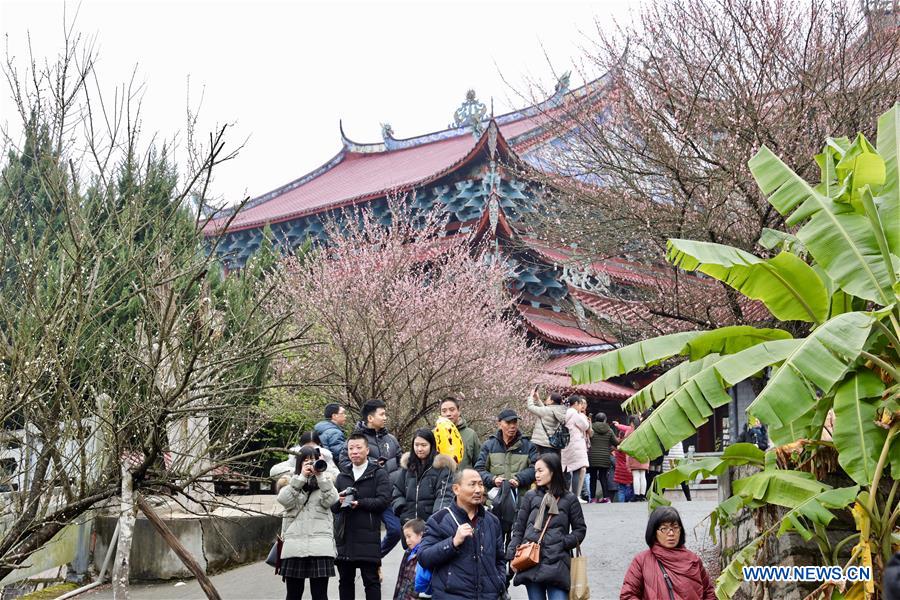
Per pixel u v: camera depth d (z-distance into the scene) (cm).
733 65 1381
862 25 1419
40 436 814
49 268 848
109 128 830
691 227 1330
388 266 2109
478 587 704
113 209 831
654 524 700
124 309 1035
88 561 1291
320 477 905
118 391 827
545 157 1891
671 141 1377
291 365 1839
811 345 673
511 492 1081
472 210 3450
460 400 2034
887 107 1346
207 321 835
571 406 1542
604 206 1435
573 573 851
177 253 891
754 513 907
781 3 1398
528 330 3100
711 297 1416
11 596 1190
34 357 759
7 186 879
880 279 726
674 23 1430
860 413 695
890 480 803
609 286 1859
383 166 4497
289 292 1922
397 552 1471
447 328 1980
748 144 1302
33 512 791
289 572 904
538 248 2686
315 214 3944
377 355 1923
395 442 1110
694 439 3466
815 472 805
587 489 2108
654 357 815
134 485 812
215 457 970
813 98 1305
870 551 703
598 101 1553
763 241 952
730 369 719
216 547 1341
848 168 767
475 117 3725
